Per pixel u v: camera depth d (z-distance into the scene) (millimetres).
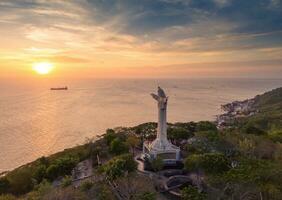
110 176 55594
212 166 54188
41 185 59906
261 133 103750
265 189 42719
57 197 50312
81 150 96375
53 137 174750
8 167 120688
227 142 80000
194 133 97438
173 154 73875
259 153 74500
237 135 91312
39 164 85875
